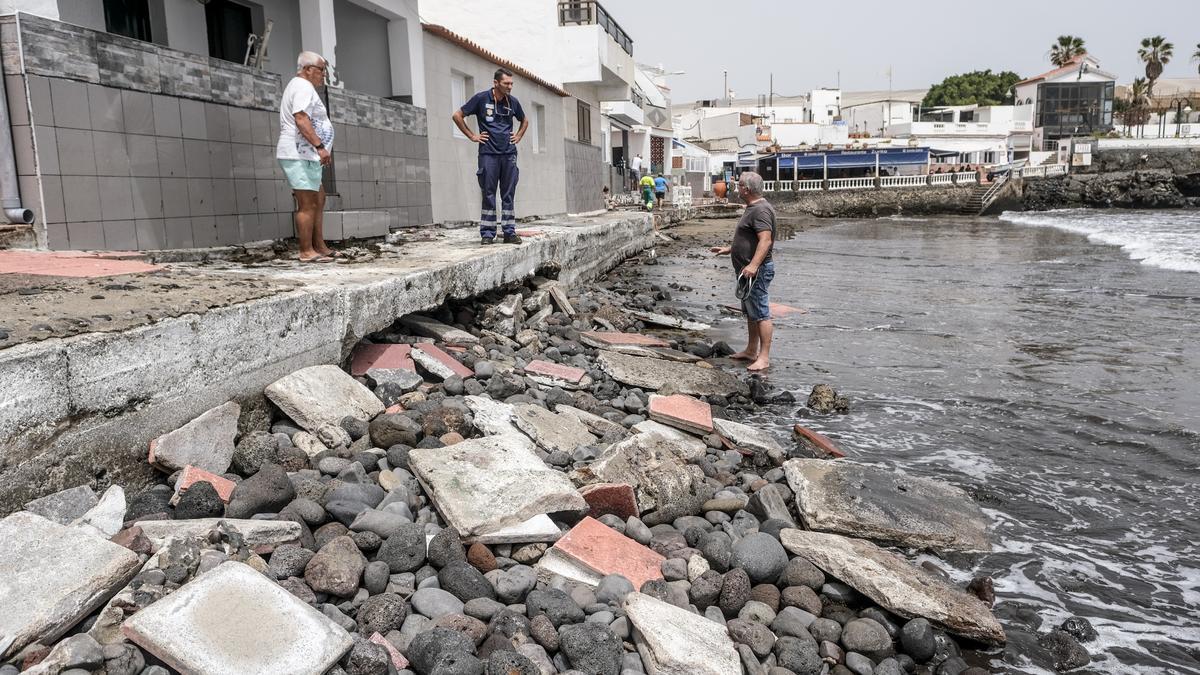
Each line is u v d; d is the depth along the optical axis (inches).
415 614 123.6
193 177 293.1
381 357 233.0
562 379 259.8
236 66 317.4
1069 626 137.4
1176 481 201.9
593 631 117.6
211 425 160.7
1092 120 3043.8
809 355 344.8
